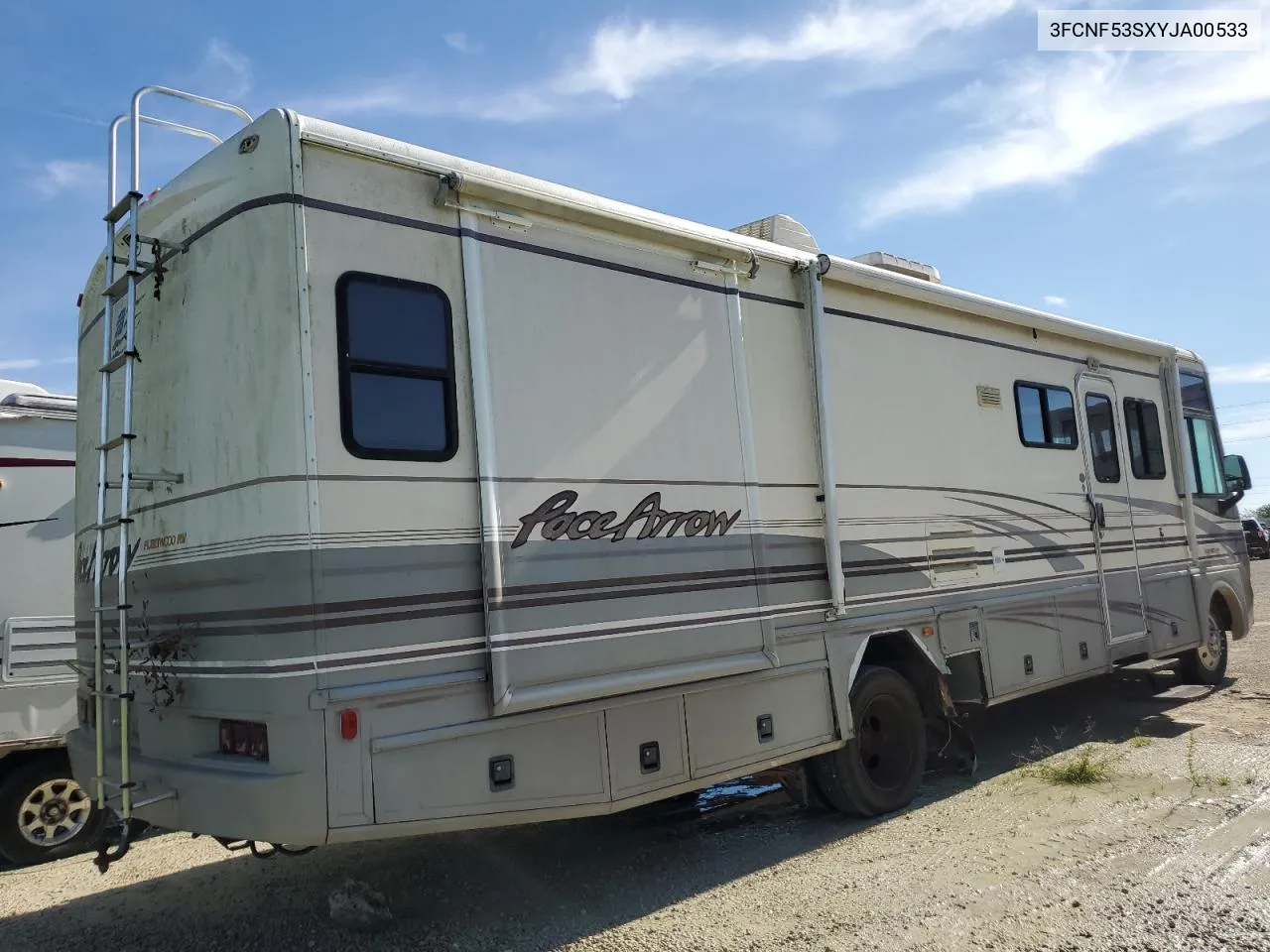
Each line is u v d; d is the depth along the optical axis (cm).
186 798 353
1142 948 350
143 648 394
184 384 380
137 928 427
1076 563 704
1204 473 898
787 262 518
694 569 443
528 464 388
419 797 346
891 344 578
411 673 350
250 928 417
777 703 477
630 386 431
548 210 406
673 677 425
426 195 378
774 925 388
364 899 412
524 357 394
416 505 358
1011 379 672
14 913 461
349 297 353
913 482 576
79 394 516
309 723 327
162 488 390
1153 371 845
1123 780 571
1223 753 624
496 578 371
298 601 330
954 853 461
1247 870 416
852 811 527
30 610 580
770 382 502
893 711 554
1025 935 364
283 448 336
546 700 378
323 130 355
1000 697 614
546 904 425
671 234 453
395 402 358
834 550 512
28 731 568
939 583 584
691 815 559
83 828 585
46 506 596
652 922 399
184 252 386
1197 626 837
